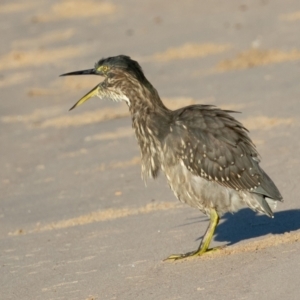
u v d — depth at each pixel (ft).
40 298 49.83
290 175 69.15
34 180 84.12
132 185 75.31
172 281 49.06
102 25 181.37
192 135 53.88
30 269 56.03
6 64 160.76
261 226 58.18
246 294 44.62
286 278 45.85
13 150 100.12
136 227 62.34
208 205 54.08
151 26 170.71
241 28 154.10
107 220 65.82
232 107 99.55
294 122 87.51
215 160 53.26
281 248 51.55
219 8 177.27
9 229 67.82
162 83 122.72
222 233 58.03
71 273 53.78
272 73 115.65
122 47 156.46
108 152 89.76
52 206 73.10
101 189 75.82
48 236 63.77
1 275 55.52
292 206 61.46
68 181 81.10
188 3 188.34
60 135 103.50
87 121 108.78
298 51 126.82
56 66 152.25
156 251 55.83
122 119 106.42
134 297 47.26
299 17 154.51
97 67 59.26
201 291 46.42
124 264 53.98
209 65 130.21
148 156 56.34
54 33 182.19
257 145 80.84
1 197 79.36
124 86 57.62
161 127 55.11
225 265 50.31
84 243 60.34
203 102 105.40
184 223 61.62
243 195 53.67
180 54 141.59
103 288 49.78
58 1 217.36
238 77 117.29
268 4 172.35
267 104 97.50
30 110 123.65
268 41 139.13
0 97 135.44
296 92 101.19
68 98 128.26
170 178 55.11
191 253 53.72
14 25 196.85
